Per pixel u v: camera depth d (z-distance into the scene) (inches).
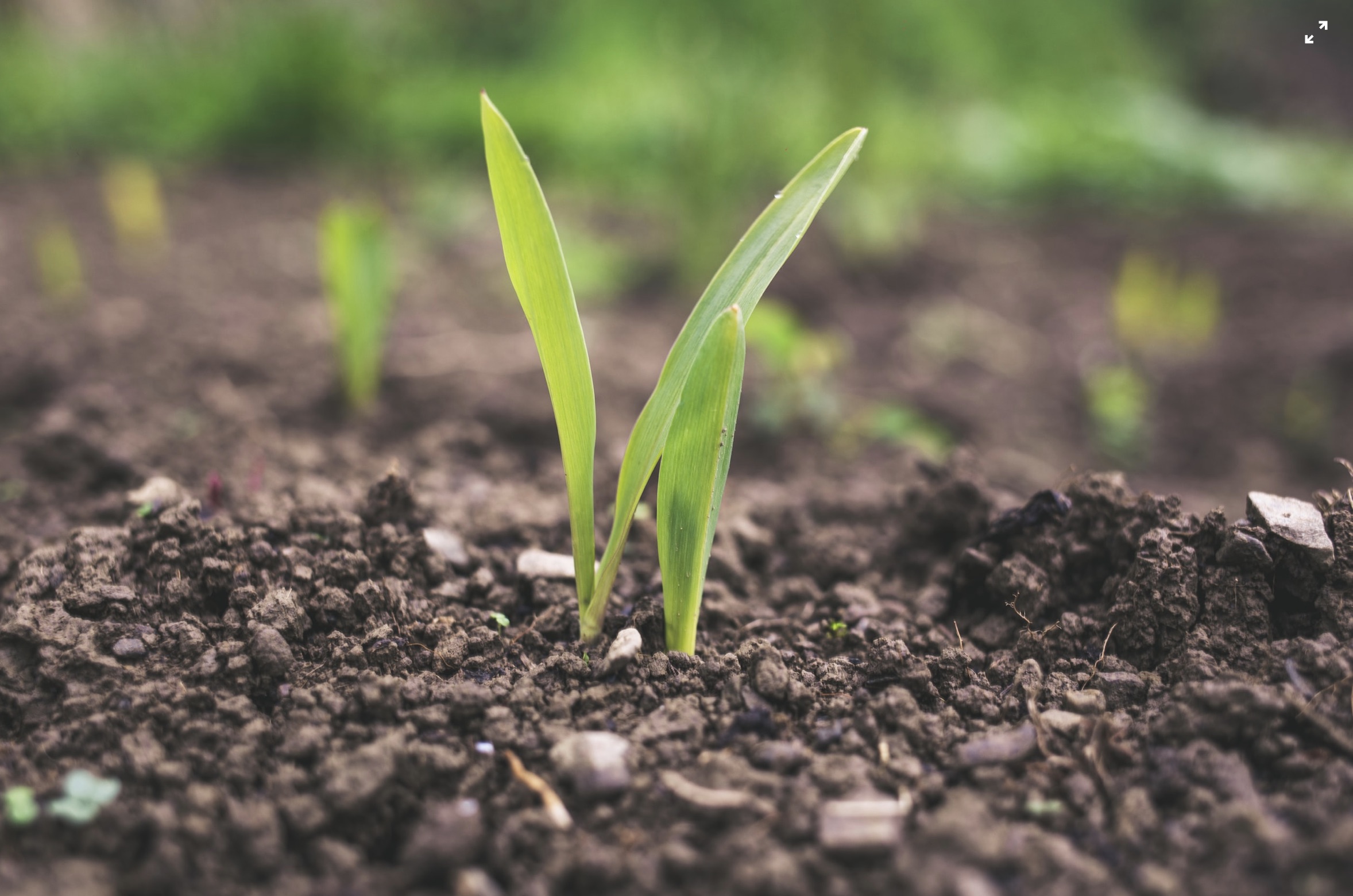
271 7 55.4
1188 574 13.4
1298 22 89.0
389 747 12.1
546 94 53.7
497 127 11.8
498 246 35.1
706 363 12.2
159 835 11.6
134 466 17.1
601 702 12.9
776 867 11.3
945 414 24.9
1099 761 12.2
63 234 30.9
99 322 24.4
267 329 24.8
